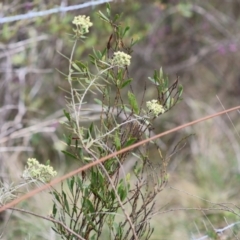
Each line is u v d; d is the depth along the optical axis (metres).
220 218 3.78
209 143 5.26
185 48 6.52
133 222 2.28
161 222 4.02
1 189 2.22
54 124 4.86
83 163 2.17
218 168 4.87
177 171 5.07
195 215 4.07
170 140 5.60
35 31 4.61
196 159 5.06
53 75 5.43
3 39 4.35
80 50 4.84
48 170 2.09
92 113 4.99
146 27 5.59
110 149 2.13
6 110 4.98
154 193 2.32
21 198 1.79
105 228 3.30
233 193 4.48
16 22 4.45
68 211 2.21
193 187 4.64
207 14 6.24
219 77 6.49
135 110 2.21
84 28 2.14
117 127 2.14
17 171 4.38
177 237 3.81
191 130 5.51
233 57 6.48
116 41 2.38
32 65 4.94
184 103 5.93
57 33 4.68
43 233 3.56
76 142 2.15
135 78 6.24
